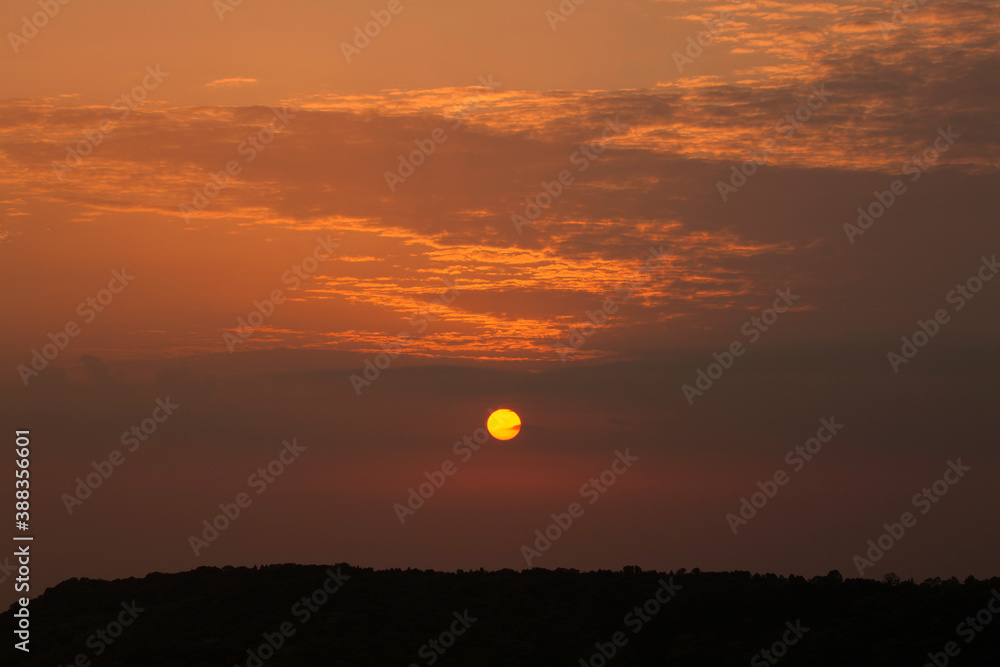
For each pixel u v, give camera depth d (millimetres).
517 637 154875
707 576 180000
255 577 190625
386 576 187500
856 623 152500
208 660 151250
